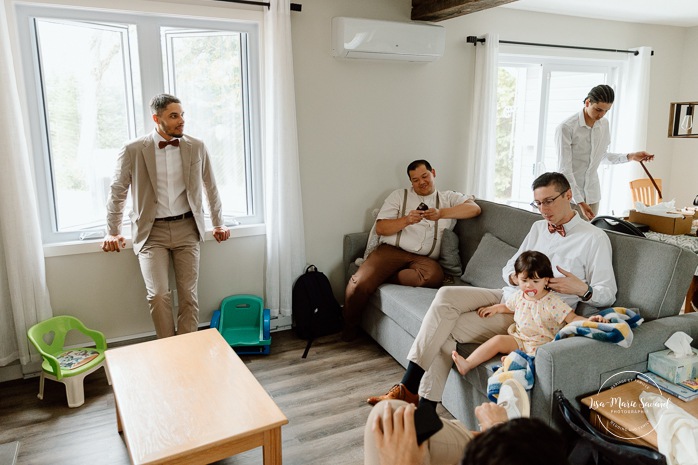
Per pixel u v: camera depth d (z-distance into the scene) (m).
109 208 2.90
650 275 2.21
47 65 2.87
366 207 3.80
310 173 3.56
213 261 3.38
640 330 2.07
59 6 2.77
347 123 3.62
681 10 4.22
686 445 1.56
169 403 1.88
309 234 3.64
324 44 3.44
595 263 2.28
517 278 2.34
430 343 2.38
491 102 3.96
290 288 3.50
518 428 0.67
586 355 1.93
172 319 2.98
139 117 3.11
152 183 2.87
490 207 3.23
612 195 5.14
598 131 3.58
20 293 2.78
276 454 1.82
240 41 3.29
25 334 2.82
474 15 3.93
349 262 3.69
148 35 3.04
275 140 3.29
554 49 4.34
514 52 4.17
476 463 0.64
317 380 2.89
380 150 3.77
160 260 2.94
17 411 2.58
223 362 2.18
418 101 3.83
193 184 2.97
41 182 2.93
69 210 3.05
